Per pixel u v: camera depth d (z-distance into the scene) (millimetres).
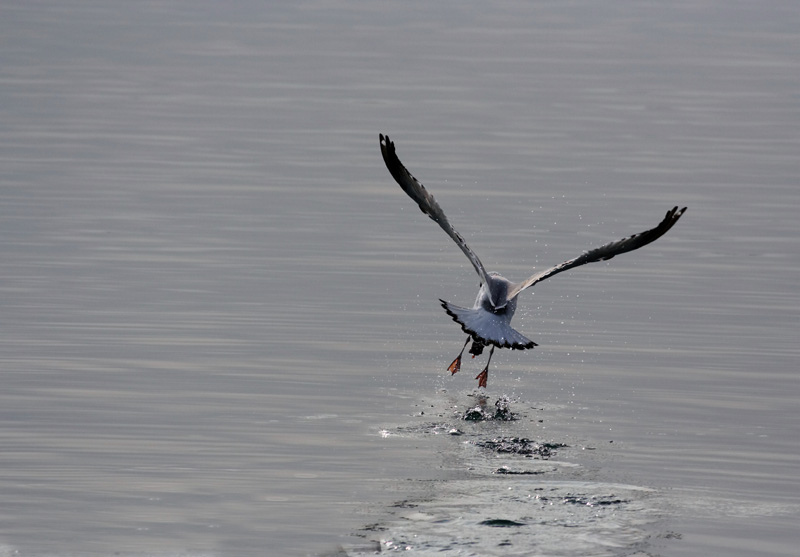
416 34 65375
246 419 12320
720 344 15773
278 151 32094
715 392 13641
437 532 9203
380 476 10578
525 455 11266
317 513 9648
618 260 20969
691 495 10156
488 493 10109
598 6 83062
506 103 42375
